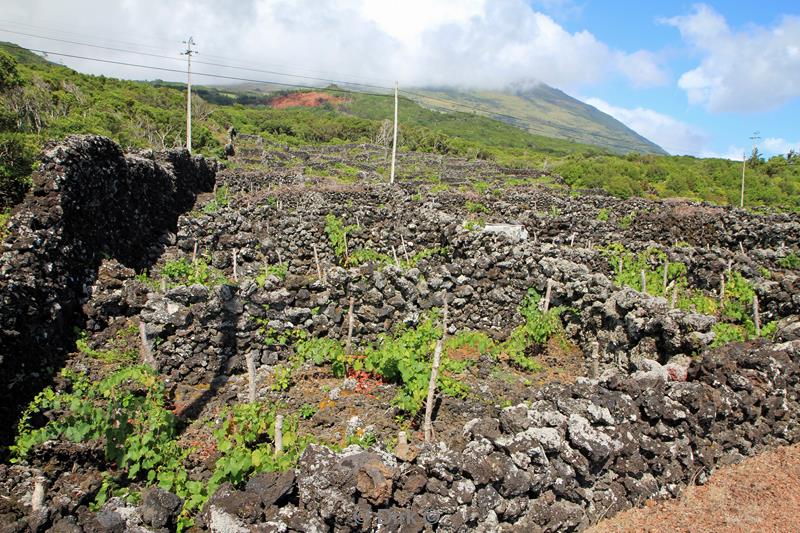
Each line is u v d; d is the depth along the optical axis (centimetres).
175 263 1612
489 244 1534
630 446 756
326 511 568
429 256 1839
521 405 730
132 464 790
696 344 1022
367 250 2012
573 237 2250
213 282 1369
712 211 2505
